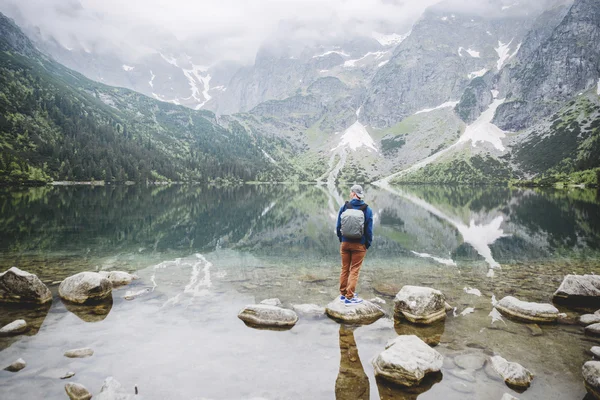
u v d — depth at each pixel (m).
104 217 33.19
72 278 10.00
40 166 140.75
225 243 20.67
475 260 16.53
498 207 53.88
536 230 27.70
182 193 92.25
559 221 33.97
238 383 5.61
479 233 26.34
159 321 8.29
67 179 140.50
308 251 18.69
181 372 5.91
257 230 27.09
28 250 17.02
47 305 9.27
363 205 9.44
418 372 5.73
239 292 10.88
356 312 8.79
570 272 14.12
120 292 10.59
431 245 20.98
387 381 5.80
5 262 14.42
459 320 8.70
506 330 8.05
